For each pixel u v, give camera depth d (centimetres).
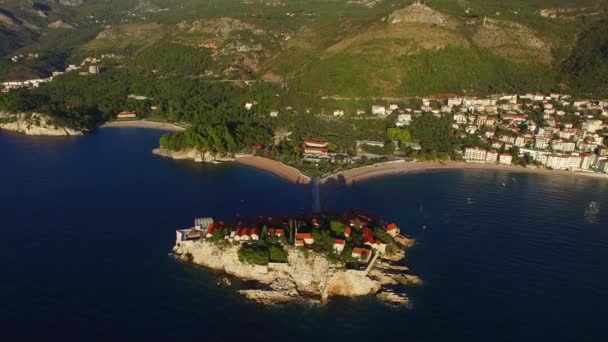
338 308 14338
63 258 16550
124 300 14338
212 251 16275
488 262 16950
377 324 13650
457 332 13325
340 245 16000
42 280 15175
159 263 16375
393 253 17000
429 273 16150
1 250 16988
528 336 13200
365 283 15075
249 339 12962
